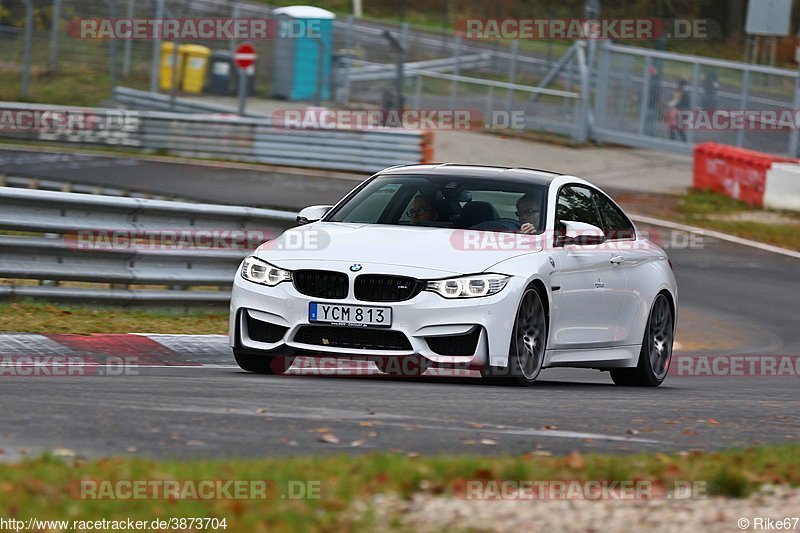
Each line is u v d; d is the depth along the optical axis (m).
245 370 30.84
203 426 20.59
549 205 31.72
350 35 118.88
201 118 99.19
